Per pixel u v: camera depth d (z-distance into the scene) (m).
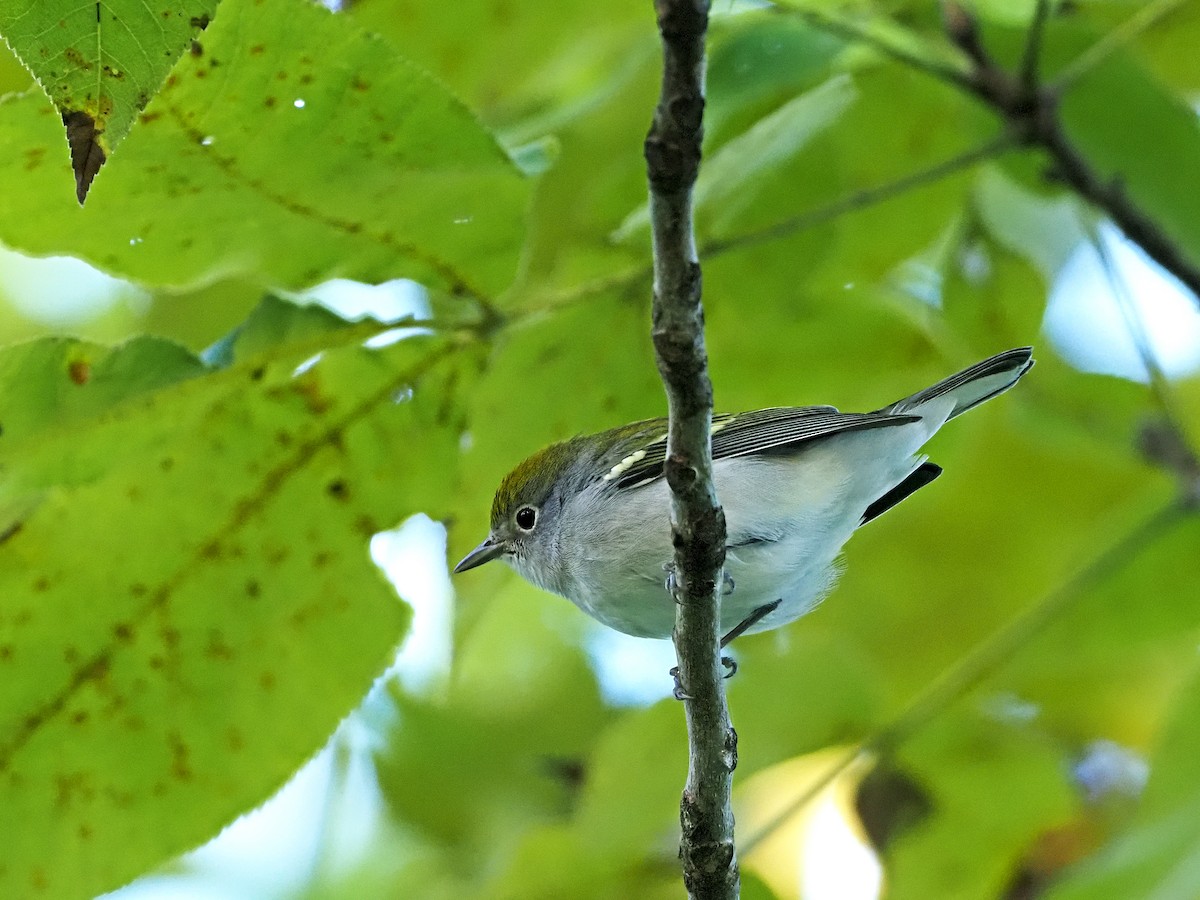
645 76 9.91
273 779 9.01
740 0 9.15
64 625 8.77
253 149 7.43
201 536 8.86
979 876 10.84
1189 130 10.30
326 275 8.34
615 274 9.20
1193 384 12.48
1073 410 11.65
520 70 10.20
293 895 12.19
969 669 10.27
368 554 9.07
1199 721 7.44
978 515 12.76
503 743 12.29
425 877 12.20
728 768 6.93
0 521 8.60
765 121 9.80
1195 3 11.05
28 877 8.76
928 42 10.02
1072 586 10.26
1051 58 10.40
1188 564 10.30
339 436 8.85
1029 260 11.69
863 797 10.84
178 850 8.90
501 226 8.20
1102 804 11.45
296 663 9.06
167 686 8.94
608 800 10.15
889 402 11.41
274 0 6.84
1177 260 9.33
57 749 8.83
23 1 4.66
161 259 8.03
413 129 7.52
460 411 8.96
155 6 4.70
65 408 8.15
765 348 10.99
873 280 11.50
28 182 7.33
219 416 8.59
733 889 7.04
